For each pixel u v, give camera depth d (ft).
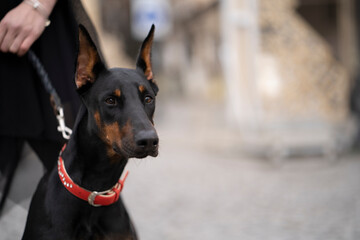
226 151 28.60
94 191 7.70
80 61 7.68
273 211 16.30
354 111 28.30
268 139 25.14
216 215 15.93
